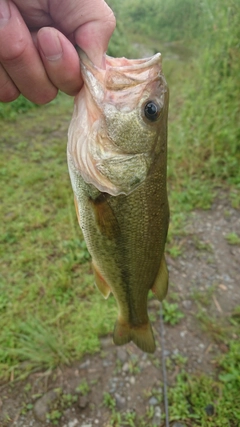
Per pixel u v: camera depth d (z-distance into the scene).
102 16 0.17
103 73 0.19
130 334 0.31
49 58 0.17
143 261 0.25
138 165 0.21
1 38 0.16
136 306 0.28
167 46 1.55
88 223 0.23
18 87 0.18
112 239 0.23
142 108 0.20
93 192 0.21
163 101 0.21
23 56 0.16
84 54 0.18
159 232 0.24
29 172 0.75
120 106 0.20
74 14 0.17
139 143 0.21
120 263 0.24
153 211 0.23
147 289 0.27
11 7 0.15
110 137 0.20
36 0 0.16
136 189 0.22
